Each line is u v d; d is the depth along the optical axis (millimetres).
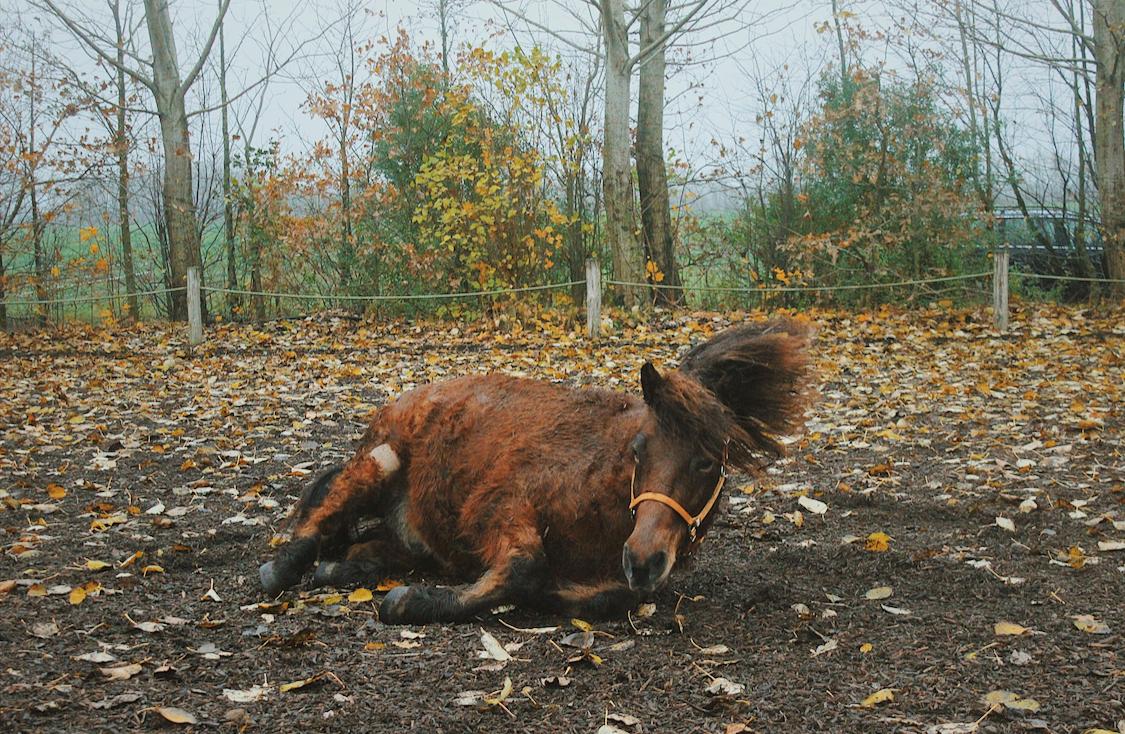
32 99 17781
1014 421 8602
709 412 4016
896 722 3504
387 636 4301
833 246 15961
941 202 15977
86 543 5668
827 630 4402
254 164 17781
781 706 3633
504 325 15328
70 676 3805
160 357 13789
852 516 6301
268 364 12766
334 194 17750
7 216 18188
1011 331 13562
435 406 5137
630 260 16625
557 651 4125
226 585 5105
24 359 13797
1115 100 16562
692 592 4961
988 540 5777
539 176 16016
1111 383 9984
